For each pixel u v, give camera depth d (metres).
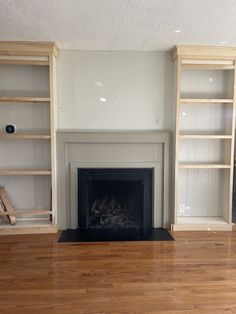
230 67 3.62
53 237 3.56
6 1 2.31
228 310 2.14
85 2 2.33
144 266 2.81
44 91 3.73
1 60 3.42
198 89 3.86
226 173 3.88
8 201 3.75
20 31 3.03
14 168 3.83
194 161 3.96
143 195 3.85
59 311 2.12
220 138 3.74
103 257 3.01
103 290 2.39
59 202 3.76
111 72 3.79
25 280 2.54
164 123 3.89
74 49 3.69
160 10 2.48
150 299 2.27
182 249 3.22
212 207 3.99
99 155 3.78
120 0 2.29
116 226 3.92
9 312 2.10
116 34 3.12
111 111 3.83
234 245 3.34
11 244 3.35
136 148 3.81
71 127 3.81
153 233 3.71
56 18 2.68
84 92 3.79
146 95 3.85
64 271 2.71
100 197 3.92
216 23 2.79
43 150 3.82
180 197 3.98
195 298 2.28
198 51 3.55
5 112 3.73
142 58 3.79
